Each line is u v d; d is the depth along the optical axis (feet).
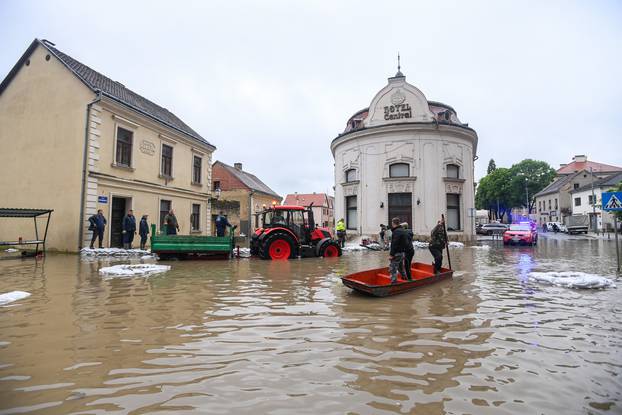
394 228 24.16
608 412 8.20
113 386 9.25
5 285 23.17
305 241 46.09
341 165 84.28
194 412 7.99
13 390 8.98
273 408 8.19
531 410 8.25
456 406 8.38
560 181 183.73
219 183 116.26
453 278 28.27
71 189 46.14
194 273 30.09
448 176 75.61
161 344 12.44
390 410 8.15
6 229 49.32
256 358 11.23
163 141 60.34
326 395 8.85
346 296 20.88
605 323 15.38
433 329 14.43
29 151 49.24
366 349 12.12
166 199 60.85
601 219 143.02
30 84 50.39
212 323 15.03
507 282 26.27
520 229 73.51
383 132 75.97
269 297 20.39
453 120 80.59
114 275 27.96
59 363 10.71
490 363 11.00
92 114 46.65
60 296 20.01
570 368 10.68
